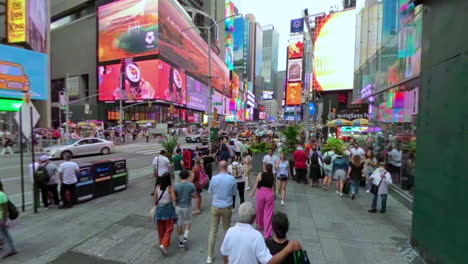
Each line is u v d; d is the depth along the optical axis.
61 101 27.12
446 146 3.83
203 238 5.23
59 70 72.81
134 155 19.70
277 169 7.73
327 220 6.29
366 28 14.75
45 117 32.78
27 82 26.44
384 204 6.83
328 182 9.35
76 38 69.06
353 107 34.78
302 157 10.41
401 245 4.95
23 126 6.76
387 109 10.62
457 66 3.65
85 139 19.17
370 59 13.27
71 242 4.95
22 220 6.05
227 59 120.62
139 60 54.88
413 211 4.84
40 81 28.22
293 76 42.47
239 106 131.50
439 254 3.92
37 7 30.09
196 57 76.81
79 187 7.41
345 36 33.72
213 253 4.34
